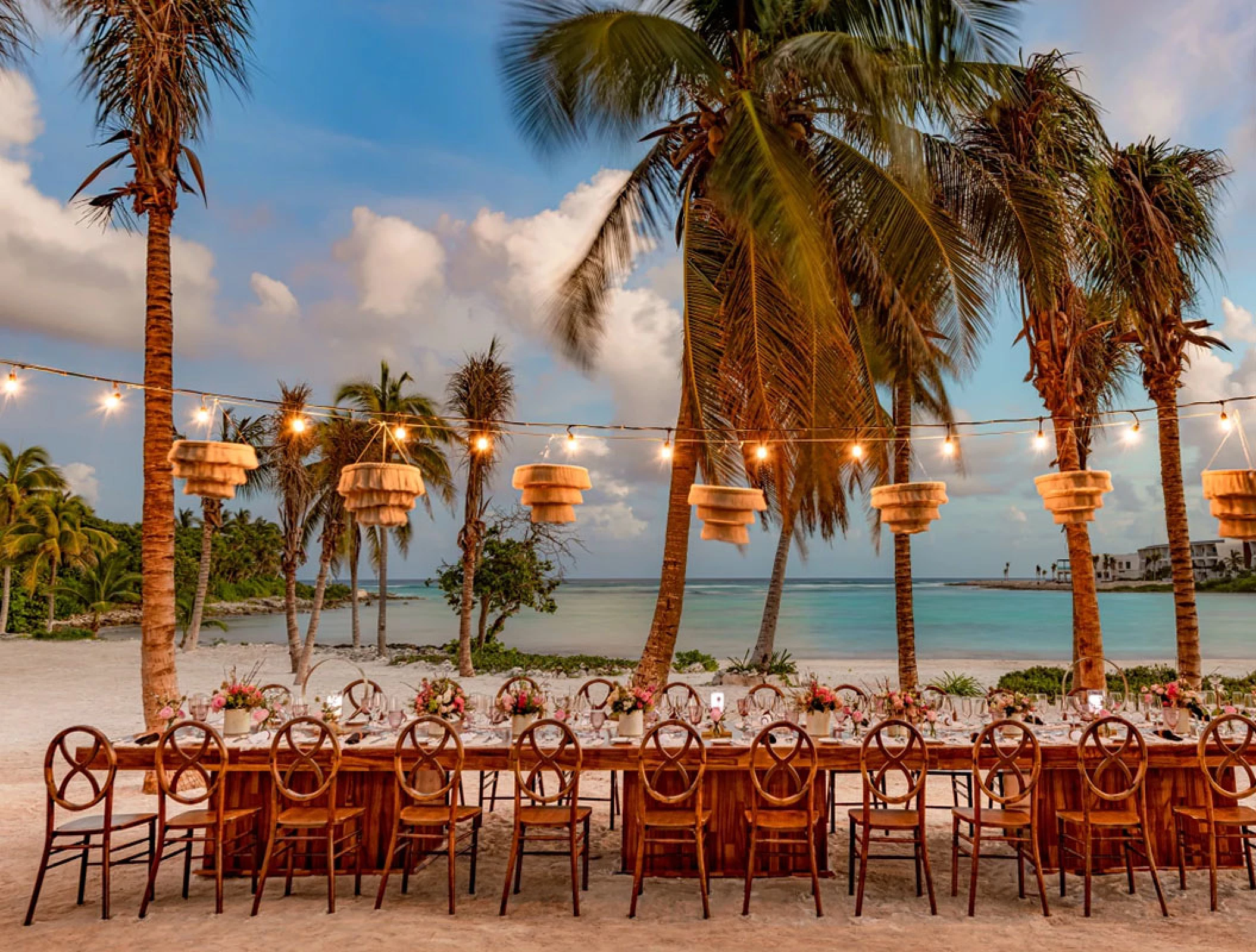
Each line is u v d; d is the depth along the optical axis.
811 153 7.59
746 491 5.18
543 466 5.03
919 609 46.72
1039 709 6.09
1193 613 9.12
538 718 5.20
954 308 6.99
